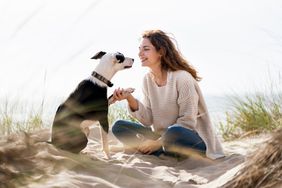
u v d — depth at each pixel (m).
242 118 5.52
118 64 4.06
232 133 5.67
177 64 4.25
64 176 2.70
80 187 2.59
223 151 4.20
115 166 3.34
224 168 3.52
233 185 2.31
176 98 4.20
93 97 3.88
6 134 2.89
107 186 2.74
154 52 4.19
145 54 4.20
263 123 4.57
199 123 4.28
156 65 4.24
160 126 4.34
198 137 4.07
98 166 3.29
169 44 4.23
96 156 3.91
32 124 3.80
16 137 2.79
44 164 2.76
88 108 3.83
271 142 2.20
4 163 2.46
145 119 4.41
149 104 4.46
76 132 3.65
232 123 5.78
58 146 3.51
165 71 4.26
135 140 4.33
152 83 4.34
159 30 4.27
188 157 4.04
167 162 3.99
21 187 2.30
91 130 5.27
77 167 3.10
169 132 3.99
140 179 3.22
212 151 4.12
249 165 2.28
